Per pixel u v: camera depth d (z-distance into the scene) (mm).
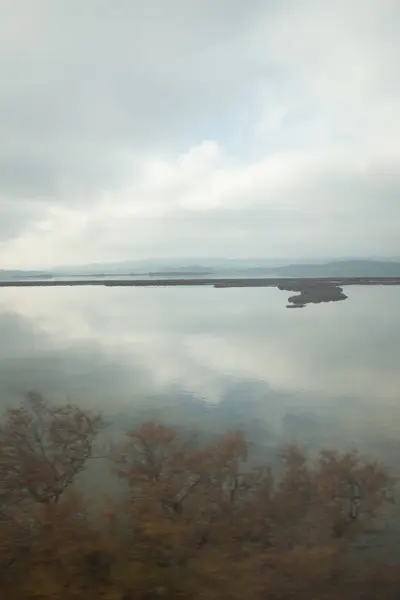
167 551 3691
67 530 3746
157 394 7176
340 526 4012
